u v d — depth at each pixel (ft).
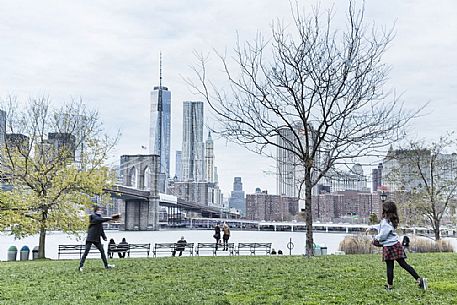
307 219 71.72
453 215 146.41
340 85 73.26
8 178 115.14
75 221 117.29
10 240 210.18
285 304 31.53
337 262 58.18
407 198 139.64
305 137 76.48
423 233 166.09
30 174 115.55
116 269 53.57
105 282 43.45
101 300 35.04
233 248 124.77
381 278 41.32
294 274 45.65
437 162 140.15
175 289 38.68
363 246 112.16
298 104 71.82
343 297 33.24
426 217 142.10
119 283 42.78
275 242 214.28
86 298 35.99
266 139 72.38
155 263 60.90
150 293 37.37
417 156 137.80
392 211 35.76
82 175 118.42
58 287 41.32
